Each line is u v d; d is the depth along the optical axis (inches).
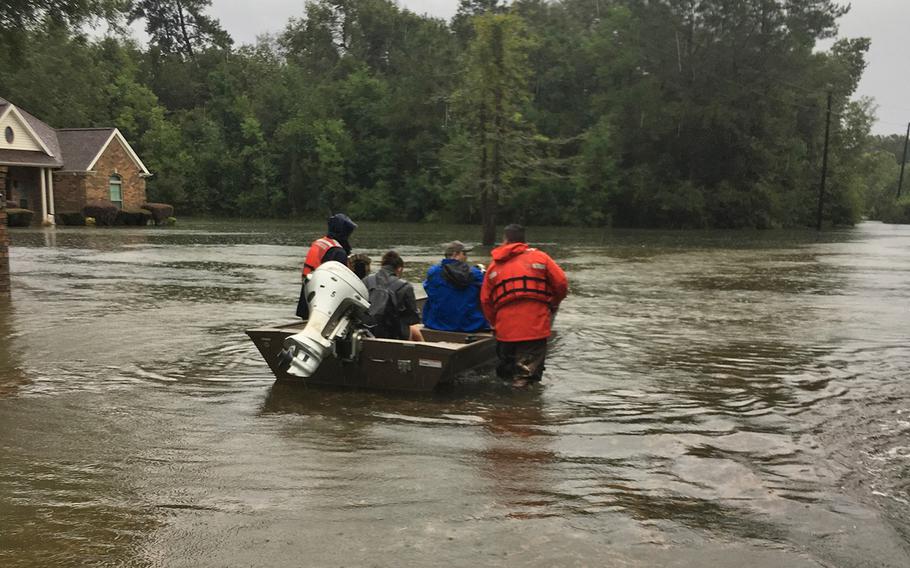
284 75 2898.6
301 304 300.0
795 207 2321.6
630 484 170.4
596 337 370.6
